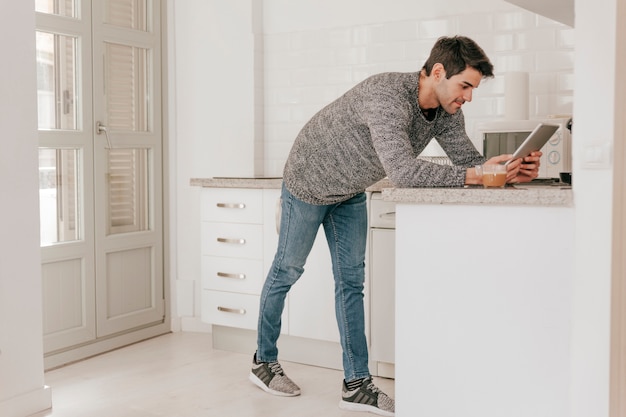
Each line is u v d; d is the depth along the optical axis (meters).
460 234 2.30
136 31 4.29
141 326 4.40
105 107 4.12
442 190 2.28
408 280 2.38
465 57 2.46
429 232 2.35
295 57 4.38
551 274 2.18
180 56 4.54
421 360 2.38
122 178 4.27
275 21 4.43
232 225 3.96
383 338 3.48
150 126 4.44
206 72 4.53
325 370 3.71
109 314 4.18
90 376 3.65
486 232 2.26
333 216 3.10
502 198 2.20
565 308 2.17
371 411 3.04
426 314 2.37
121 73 4.23
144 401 3.24
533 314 2.21
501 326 2.26
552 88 3.66
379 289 3.47
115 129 4.21
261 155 4.49
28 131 3.09
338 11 4.23
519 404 2.25
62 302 3.90
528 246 2.21
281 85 4.43
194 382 3.52
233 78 4.48
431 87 2.55
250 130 4.44
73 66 3.94
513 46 3.74
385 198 2.38
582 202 2.13
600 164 2.10
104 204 4.13
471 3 3.83
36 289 3.12
